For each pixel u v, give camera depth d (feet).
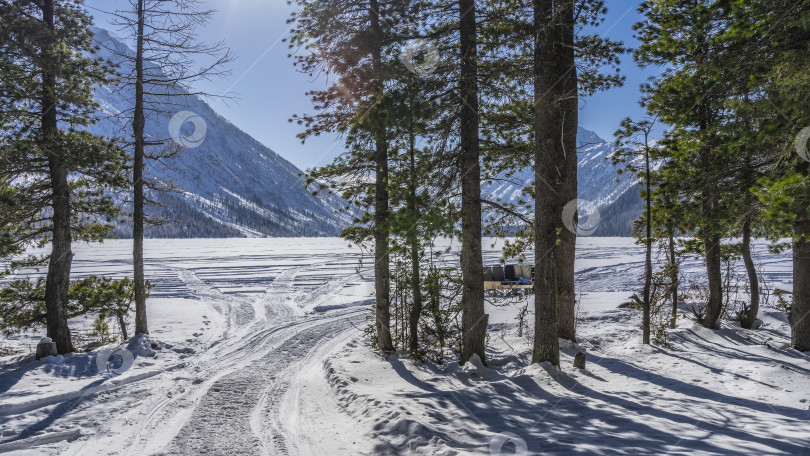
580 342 36.73
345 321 54.65
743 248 41.88
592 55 32.14
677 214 31.99
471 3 28.02
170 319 55.36
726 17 25.39
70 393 24.58
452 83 27.73
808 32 21.84
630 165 36.19
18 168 34.30
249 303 69.21
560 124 33.17
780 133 22.48
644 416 18.57
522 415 19.11
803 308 33.01
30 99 34.17
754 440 14.89
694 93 28.25
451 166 29.17
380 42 28.71
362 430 18.93
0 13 31.35
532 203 33.22
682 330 39.47
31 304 39.19
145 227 41.68
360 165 35.19
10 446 17.30
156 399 24.43
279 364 34.19
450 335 35.60
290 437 18.79
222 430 19.65
